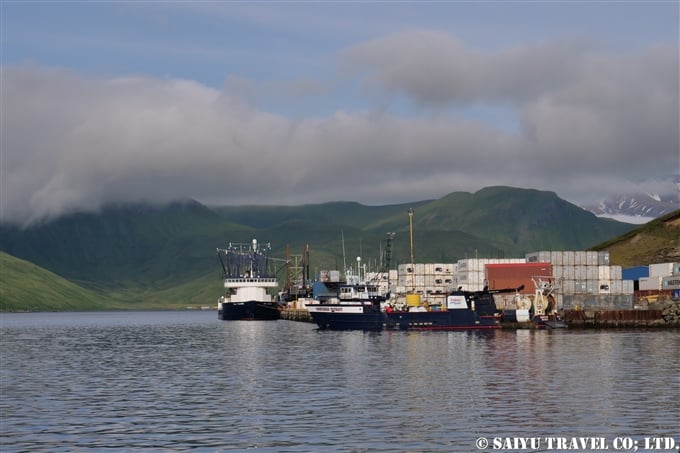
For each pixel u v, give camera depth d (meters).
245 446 60.44
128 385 97.81
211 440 62.66
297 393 86.12
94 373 114.06
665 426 66.25
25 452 59.62
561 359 118.88
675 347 140.62
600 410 73.31
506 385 90.19
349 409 75.00
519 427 66.19
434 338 168.75
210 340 196.25
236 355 141.75
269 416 72.12
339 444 60.62
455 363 114.81
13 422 71.31
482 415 71.31
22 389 95.12
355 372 105.38
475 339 164.12
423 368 108.69
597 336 172.88
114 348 174.38
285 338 189.25
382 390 87.31
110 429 67.62
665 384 89.88
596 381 92.88
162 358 140.00
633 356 123.06
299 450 58.94
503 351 134.00
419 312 196.75
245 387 92.75
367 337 177.00
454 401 79.00
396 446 59.88
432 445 60.19
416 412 73.06
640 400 78.56
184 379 103.19
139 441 62.75
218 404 79.75
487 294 199.62
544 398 80.31
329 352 139.00
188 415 73.62
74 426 69.12
